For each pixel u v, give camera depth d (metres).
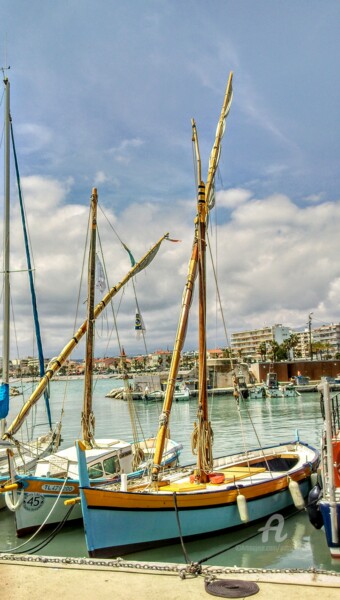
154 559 14.72
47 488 18.12
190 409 81.25
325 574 8.41
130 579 8.41
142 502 14.93
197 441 18.19
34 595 7.83
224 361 118.12
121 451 21.88
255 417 65.81
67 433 53.56
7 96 24.09
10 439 17.91
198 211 20.31
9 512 21.78
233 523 16.80
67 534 18.19
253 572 8.59
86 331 22.34
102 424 64.06
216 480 17.73
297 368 129.00
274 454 23.27
